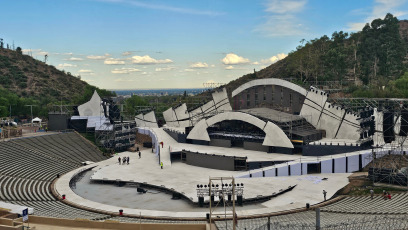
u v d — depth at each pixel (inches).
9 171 2581.2
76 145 3730.3
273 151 3120.1
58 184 2532.0
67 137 3887.8
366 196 2049.7
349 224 1323.8
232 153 3100.4
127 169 2982.3
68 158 3331.7
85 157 3496.6
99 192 2454.5
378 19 5595.5
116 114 4045.3
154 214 1884.8
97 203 2114.9
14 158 2891.2
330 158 2662.4
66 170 3011.8
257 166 2812.5
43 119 5920.3
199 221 1745.8
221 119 3430.1
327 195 2096.5
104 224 1224.8
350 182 2342.5
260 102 4089.6
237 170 2869.1
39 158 3083.2
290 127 3107.8
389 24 5516.7
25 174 2623.0
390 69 5497.1
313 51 6835.6
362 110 2940.5
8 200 1924.2
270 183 2369.6
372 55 5595.5
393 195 2004.2
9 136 3523.6
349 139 3284.9
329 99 3860.7
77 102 6825.8
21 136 3629.4
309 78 6112.2
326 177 2504.9
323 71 5984.3
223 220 1711.4
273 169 2586.1
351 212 1674.5
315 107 3513.8
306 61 6304.1
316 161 2650.1
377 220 1360.7
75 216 1764.3
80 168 3070.9
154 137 3998.5
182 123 4830.2
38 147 3346.5
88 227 1232.2
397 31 5561.0
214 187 2064.5
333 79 5462.6
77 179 2817.4
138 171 2903.5
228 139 3405.5
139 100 7111.2
